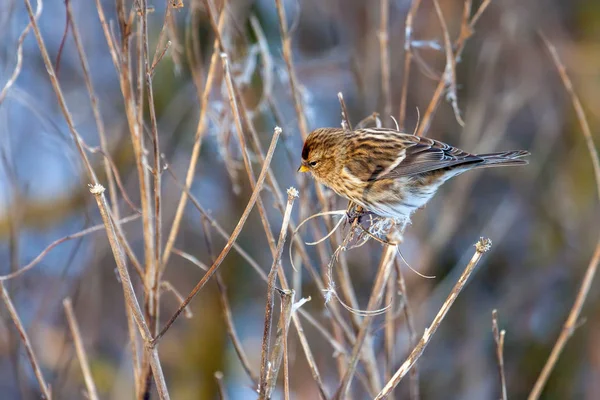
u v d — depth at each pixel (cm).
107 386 1148
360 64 1282
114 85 1327
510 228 1373
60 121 1276
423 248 1189
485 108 1220
